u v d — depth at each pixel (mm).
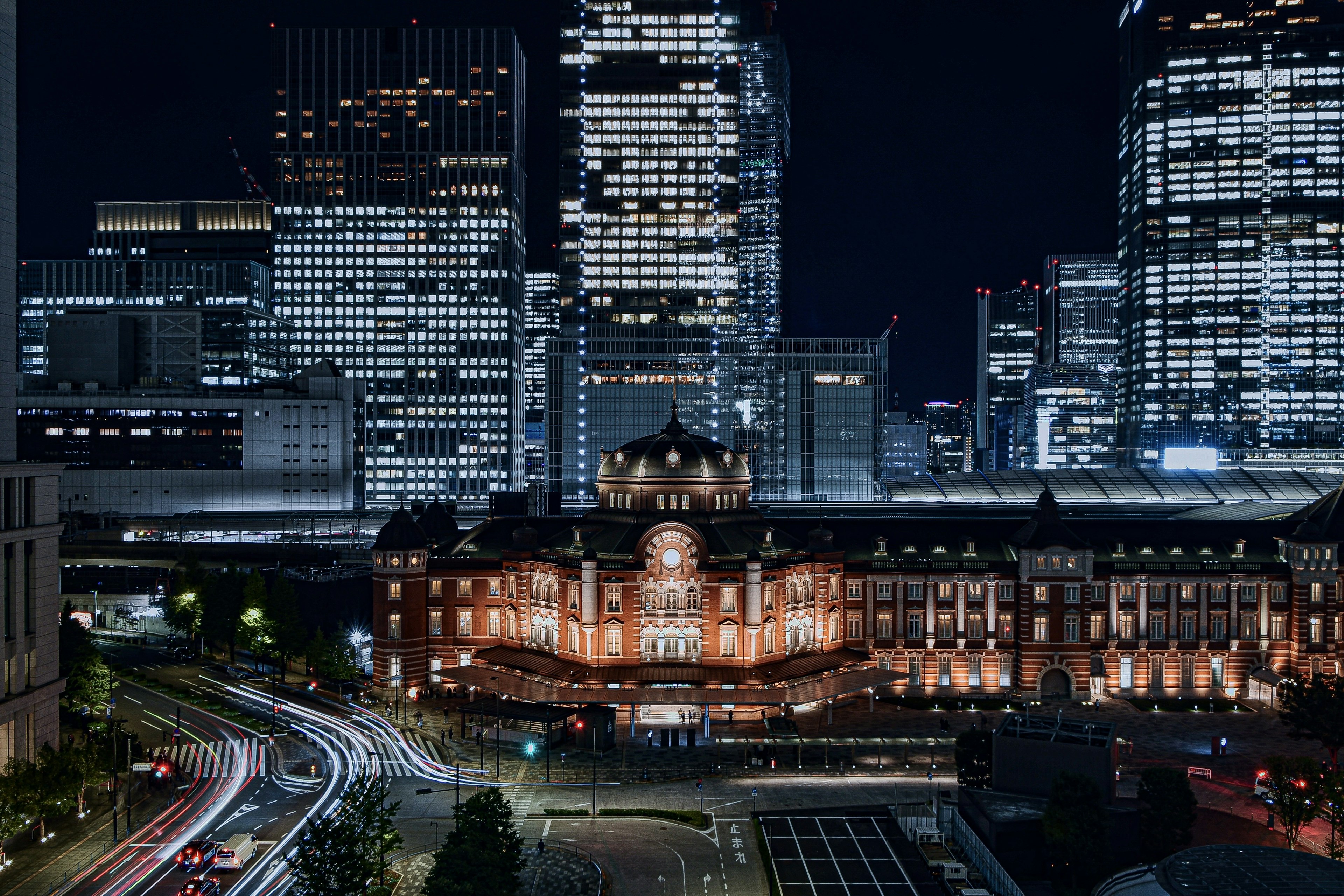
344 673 131625
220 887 75688
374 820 71125
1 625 88812
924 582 135375
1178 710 125625
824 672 125125
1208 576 133250
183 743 113438
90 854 82188
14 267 99688
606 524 134875
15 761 82938
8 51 98625
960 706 127938
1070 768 88750
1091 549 131875
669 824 90438
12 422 99000
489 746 112938
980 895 75375
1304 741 112625
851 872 79812
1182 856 68812
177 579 171375
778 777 103438
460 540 142875
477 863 67438
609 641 124438
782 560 127000
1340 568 130500
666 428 141625
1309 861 67812
